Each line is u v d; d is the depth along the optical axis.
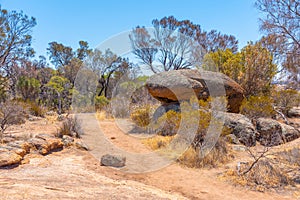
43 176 3.69
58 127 7.82
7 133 6.40
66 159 4.94
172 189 3.89
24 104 9.72
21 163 4.28
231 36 17.44
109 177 4.14
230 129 7.07
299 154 5.42
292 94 10.69
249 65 10.71
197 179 4.34
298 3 6.62
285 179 4.24
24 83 12.90
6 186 2.94
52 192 2.95
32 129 7.36
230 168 4.83
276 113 10.05
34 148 5.10
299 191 3.86
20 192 2.76
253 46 11.02
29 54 16.98
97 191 3.31
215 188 3.96
